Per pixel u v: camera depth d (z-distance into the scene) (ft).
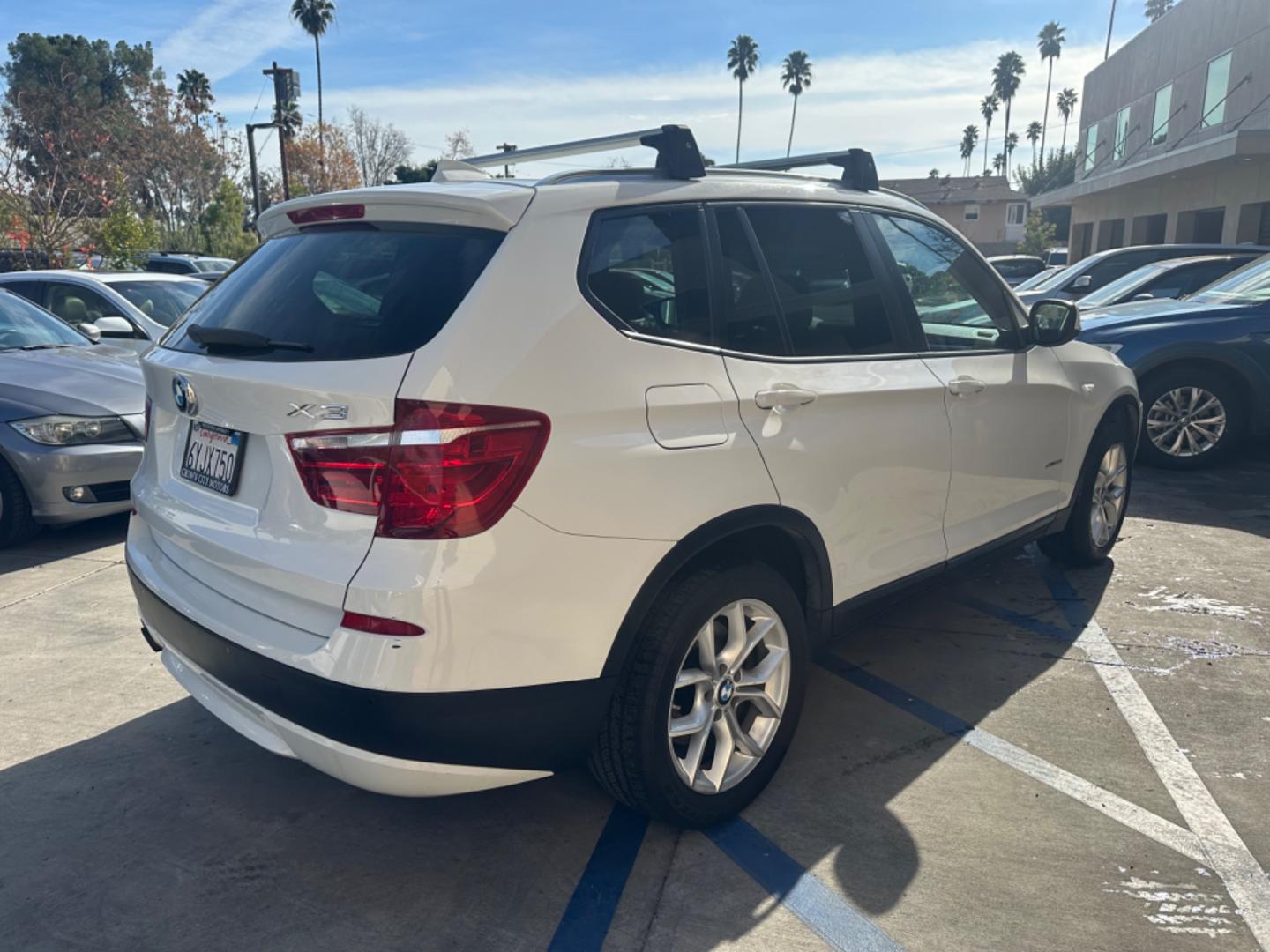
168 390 9.53
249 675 8.05
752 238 9.91
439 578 7.21
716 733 9.46
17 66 205.26
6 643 14.12
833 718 11.77
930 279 12.13
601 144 10.52
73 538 19.65
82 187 76.33
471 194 8.35
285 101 113.50
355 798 10.21
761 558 10.12
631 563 8.13
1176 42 93.56
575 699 8.04
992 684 12.63
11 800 10.12
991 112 338.54
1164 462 24.52
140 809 9.96
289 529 7.84
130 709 12.10
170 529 9.23
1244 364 23.27
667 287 8.95
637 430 8.21
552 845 9.36
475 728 7.59
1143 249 38.58
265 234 10.41
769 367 9.53
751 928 8.16
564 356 7.90
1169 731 11.34
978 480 12.44
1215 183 74.84
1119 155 111.04
